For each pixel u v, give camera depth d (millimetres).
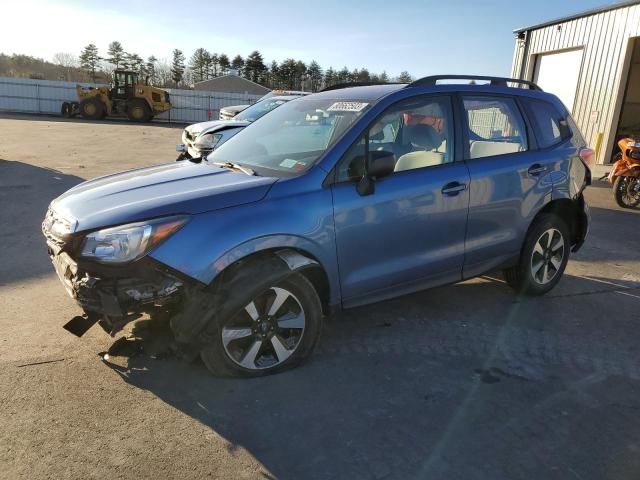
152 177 3701
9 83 33875
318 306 3457
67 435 2760
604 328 4293
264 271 3158
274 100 11906
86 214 3115
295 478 2518
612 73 15414
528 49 19484
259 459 2639
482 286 5164
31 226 6766
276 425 2904
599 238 7309
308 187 3377
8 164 11703
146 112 30891
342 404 3117
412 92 3949
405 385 3344
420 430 2895
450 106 4129
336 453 2693
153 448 2689
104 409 2986
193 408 3029
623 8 14922
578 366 3658
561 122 4910
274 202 3250
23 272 5117
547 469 2611
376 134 3701
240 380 3316
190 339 3068
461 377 3465
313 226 3332
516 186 4363
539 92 4859
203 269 2984
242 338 3246
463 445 2775
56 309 4281
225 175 3600
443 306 4641
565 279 5488
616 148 16062
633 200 9453
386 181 3680
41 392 3121
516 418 3025
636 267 5996
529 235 4629
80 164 12234
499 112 4434
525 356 3777
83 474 2492
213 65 100250
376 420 2973
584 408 3146
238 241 3068
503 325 4281
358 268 3619
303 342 3443
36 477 2459
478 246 4238
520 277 4750
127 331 3766
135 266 2908
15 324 3986
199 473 2531
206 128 10469
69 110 31922
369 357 3689
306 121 4051
